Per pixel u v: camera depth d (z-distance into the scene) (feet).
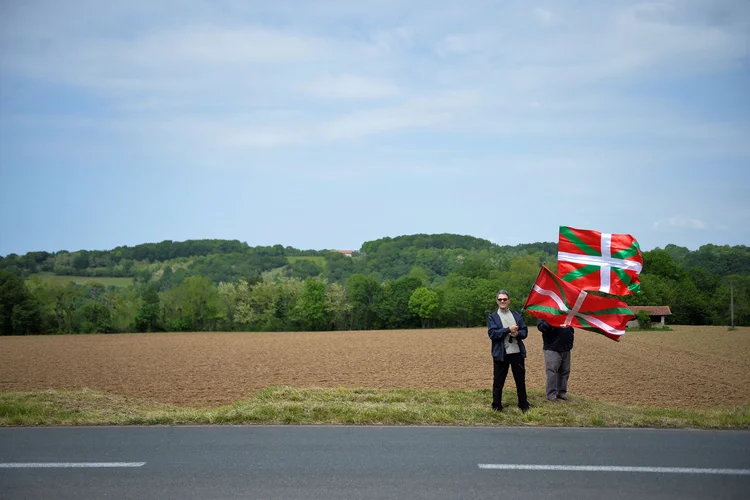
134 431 32.19
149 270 592.19
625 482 23.08
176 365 143.74
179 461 26.03
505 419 34.53
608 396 84.07
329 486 22.63
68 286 351.05
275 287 389.80
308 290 365.20
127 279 563.89
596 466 25.14
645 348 180.86
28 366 143.13
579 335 233.14
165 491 22.13
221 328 374.02
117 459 26.40
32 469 24.93
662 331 266.16
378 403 38.68
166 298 367.04
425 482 23.07
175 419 34.63
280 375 117.80
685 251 485.97
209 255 620.90
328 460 26.12
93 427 33.32
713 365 132.16
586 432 31.73
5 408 36.76
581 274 40.19
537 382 98.48
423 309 357.82
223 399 82.43
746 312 319.47
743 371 119.65
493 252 559.79
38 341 258.57
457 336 262.26
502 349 36.29
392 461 25.96
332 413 35.37
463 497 21.40
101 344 235.81
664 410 38.50
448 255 547.08
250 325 373.61
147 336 297.94
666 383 99.96
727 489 22.33
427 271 515.91
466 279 383.04
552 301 38.86
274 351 189.98
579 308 38.65
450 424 33.91
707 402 77.82
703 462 25.80
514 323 36.81
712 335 237.86
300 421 34.35
